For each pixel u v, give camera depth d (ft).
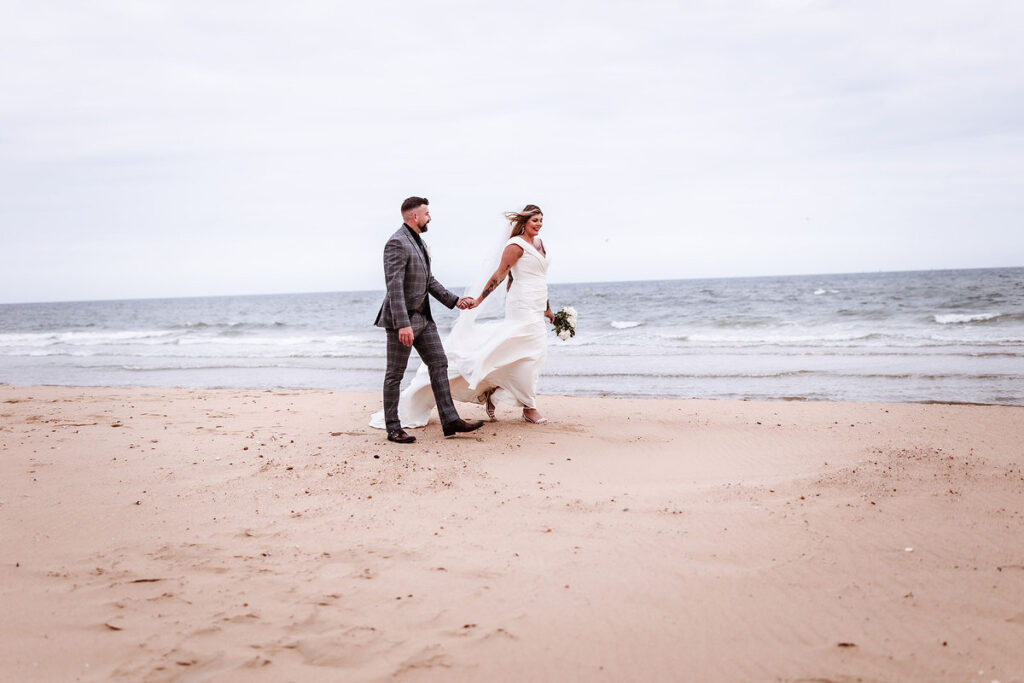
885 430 20.61
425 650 8.40
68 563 11.00
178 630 8.91
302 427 22.36
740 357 50.14
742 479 15.40
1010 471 14.57
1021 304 86.43
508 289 21.80
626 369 44.78
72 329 140.15
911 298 104.01
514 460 17.49
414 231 19.51
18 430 21.79
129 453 18.30
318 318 150.71
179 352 70.33
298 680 7.82
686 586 9.95
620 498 14.12
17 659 8.29
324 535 12.17
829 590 9.69
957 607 9.09
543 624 8.98
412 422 21.74
